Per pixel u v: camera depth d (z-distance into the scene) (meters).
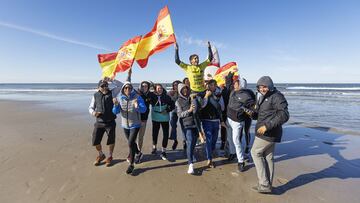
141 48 5.88
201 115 5.09
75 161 5.39
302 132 8.39
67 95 30.30
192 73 5.68
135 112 4.75
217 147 6.62
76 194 3.89
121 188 4.11
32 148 6.35
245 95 4.77
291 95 29.88
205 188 4.11
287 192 3.94
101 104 4.91
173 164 5.28
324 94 32.00
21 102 19.64
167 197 3.81
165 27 5.69
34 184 4.23
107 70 5.85
